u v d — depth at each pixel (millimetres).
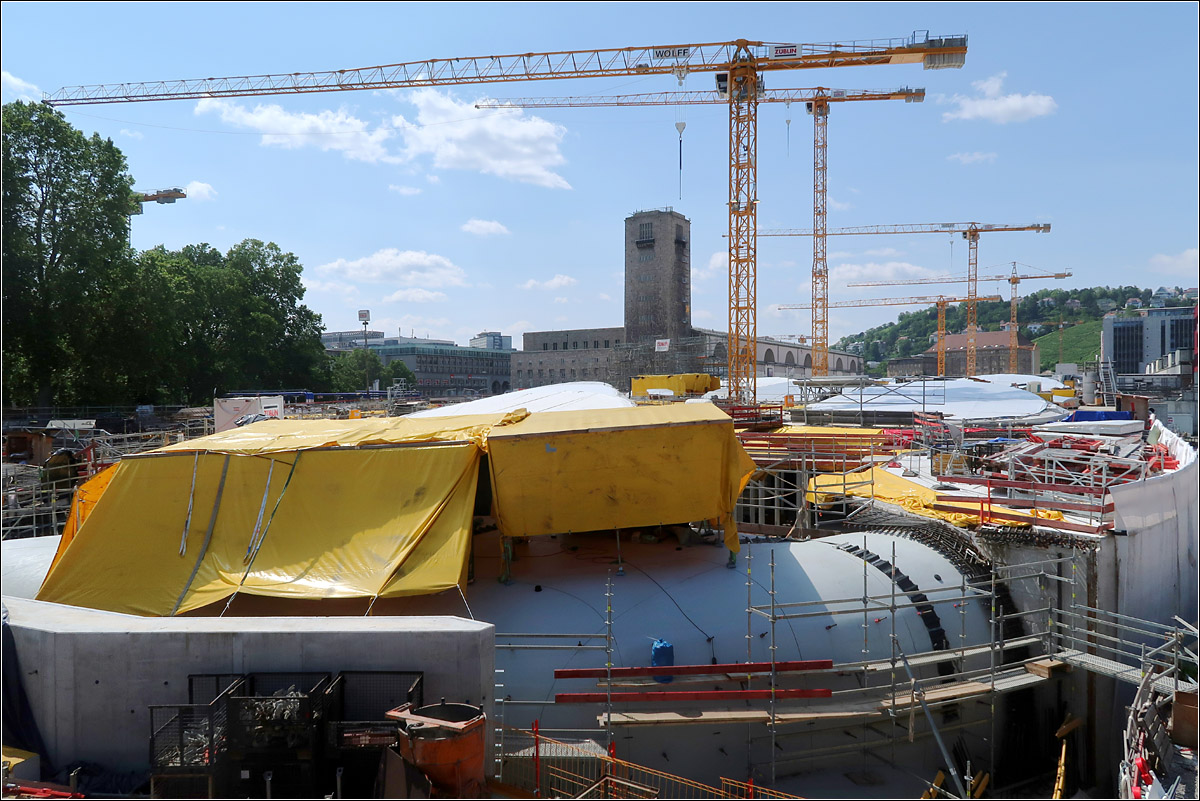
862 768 18047
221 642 12680
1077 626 20109
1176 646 17375
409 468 19094
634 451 19297
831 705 16797
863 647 18328
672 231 174750
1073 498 23359
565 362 176125
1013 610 20984
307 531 18484
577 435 19266
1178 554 24047
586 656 17156
